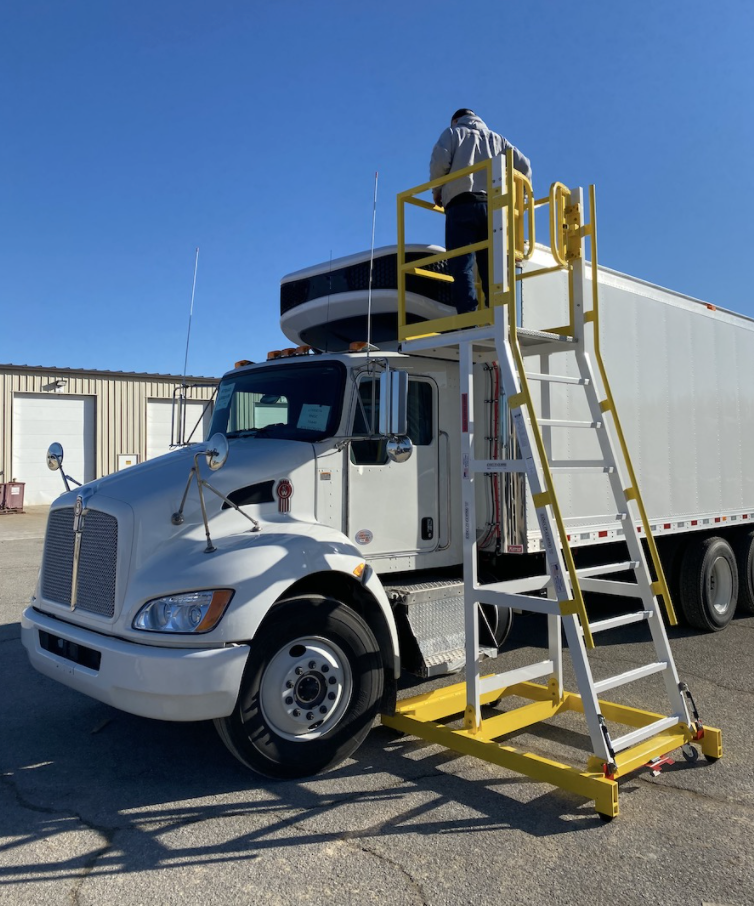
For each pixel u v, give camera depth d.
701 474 7.91
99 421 24.27
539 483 3.95
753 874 3.17
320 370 5.07
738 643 7.55
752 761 4.42
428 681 6.05
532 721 4.80
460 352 4.43
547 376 4.39
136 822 3.63
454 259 4.96
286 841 3.45
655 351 7.31
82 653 4.10
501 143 5.08
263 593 3.88
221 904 2.95
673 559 8.01
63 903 2.95
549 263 6.05
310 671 4.16
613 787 3.60
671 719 4.32
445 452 5.39
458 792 4.00
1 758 4.47
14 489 21.50
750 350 8.94
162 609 3.81
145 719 5.16
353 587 4.52
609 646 7.42
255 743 3.95
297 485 4.64
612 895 3.01
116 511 4.09
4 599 9.52
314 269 5.89
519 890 3.05
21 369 22.89
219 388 5.92
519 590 4.75
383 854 3.33
